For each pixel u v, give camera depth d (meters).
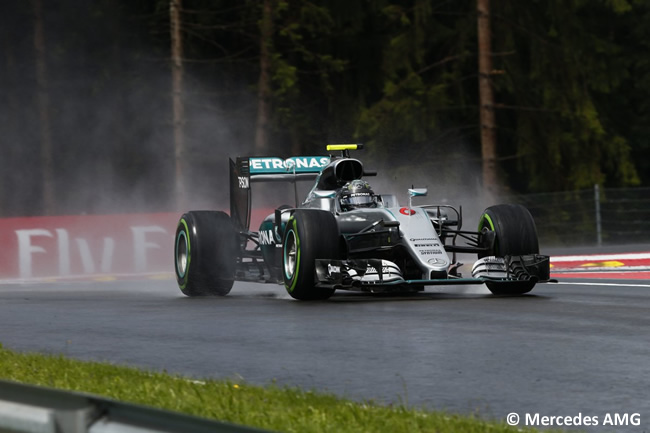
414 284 37.31
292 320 33.69
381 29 127.88
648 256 67.19
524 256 38.88
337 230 38.75
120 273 70.12
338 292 44.44
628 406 20.00
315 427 17.78
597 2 128.75
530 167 121.81
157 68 126.75
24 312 39.56
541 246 100.75
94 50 127.00
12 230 67.81
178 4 107.62
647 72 130.38
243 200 46.06
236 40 129.38
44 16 124.00
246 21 123.12
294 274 38.81
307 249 38.06
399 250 38.53
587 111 119.00
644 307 35.56
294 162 45.84
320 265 37.97
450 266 41.44
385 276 36.94
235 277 46.53
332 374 23.83
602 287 44.59
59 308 40.97
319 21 118.06
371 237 39.78
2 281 65.94
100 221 70.06
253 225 71.81
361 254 40.28
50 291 52.97
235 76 129.00
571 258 69.00
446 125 123.38
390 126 117.50
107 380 22.66
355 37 127.50
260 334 30.58
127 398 20.64
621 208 99.44
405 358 25.69
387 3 125.12
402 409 19.08
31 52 127.88
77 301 44.56
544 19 123.62
